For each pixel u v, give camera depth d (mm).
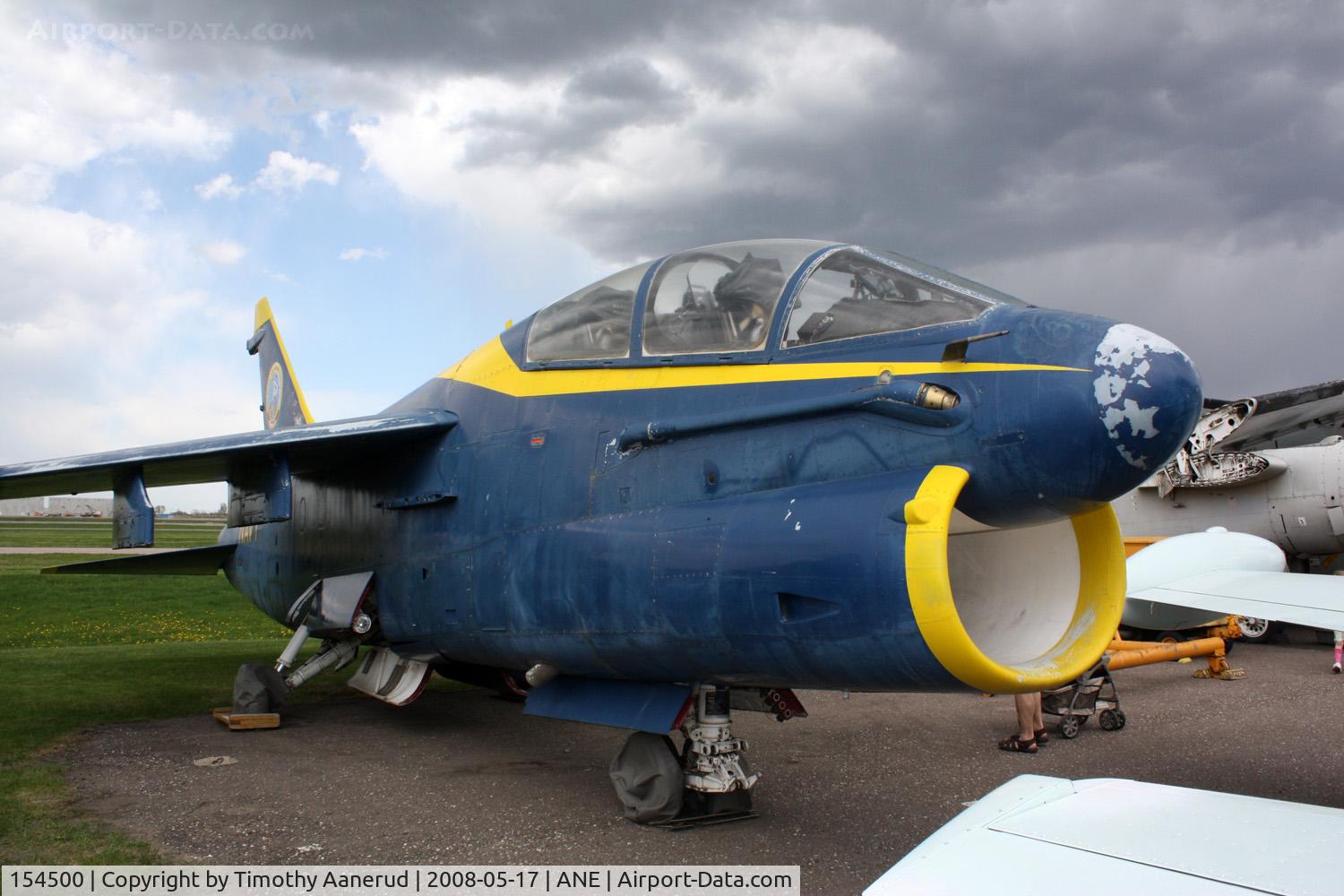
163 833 5172
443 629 7051
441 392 7789
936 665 4027
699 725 5602
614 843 5137
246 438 7441
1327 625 5355
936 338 4527
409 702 7926
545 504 6086
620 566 5332
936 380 4371
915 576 3967
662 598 5039
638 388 5707
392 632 7832
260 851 4914
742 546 4695
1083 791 2949
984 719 9211
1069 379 4000
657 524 5230
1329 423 17609
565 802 6035
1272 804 2791
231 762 7043
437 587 7047
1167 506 16812
